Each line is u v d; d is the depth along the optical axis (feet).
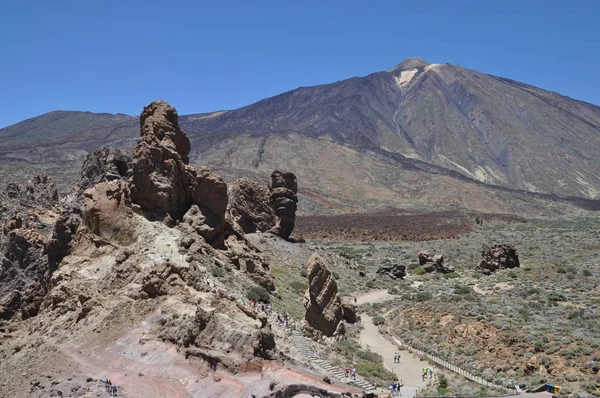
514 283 289.53
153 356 138.21
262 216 315.99
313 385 130.41
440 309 230.27
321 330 192.34
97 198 182.60
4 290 194.39
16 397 138.62
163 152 198.49
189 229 194.49
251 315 154.51
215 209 209.26
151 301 155.33
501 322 203.51
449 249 460.14
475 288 291.17
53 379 139.13
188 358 135.44
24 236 202.90
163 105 208.13
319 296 194.29
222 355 133.90
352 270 327.88
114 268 169.17
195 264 174.81
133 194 193.16
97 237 179.01
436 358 186.19
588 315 209.87
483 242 496.23
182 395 125.70
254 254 222.89
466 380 163.84
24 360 154.61
